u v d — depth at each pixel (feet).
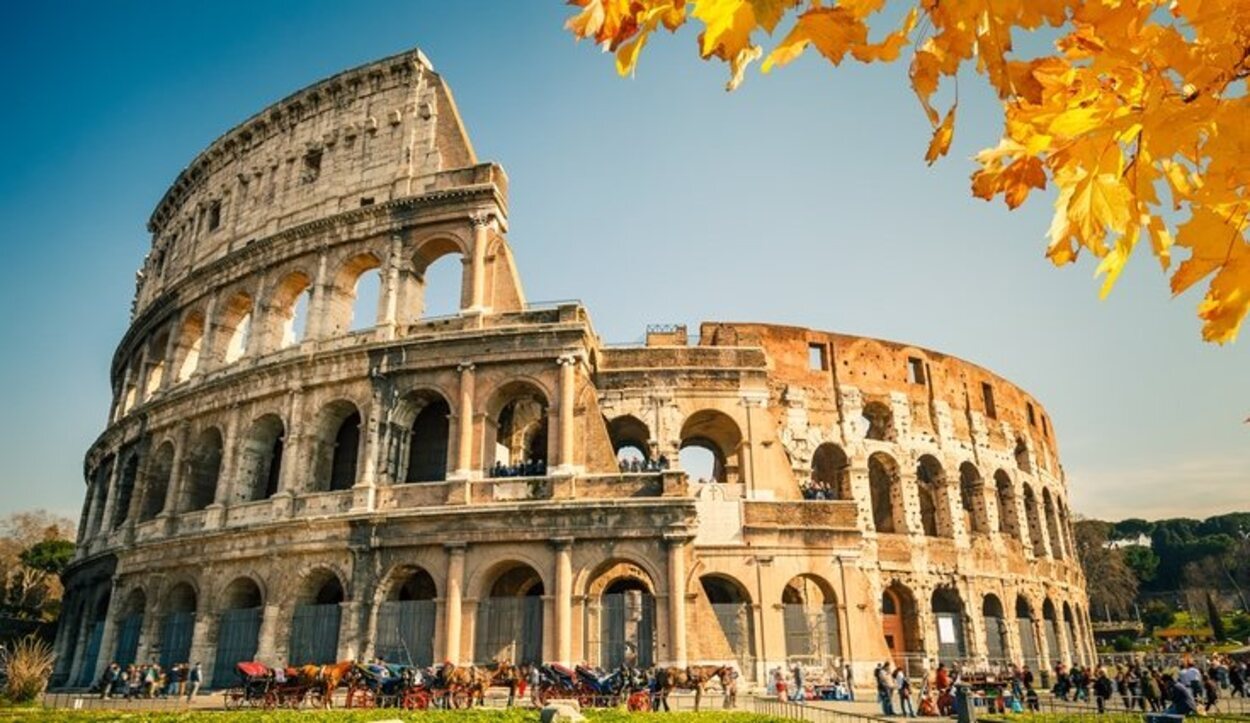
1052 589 245.45
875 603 196.34
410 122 199.31
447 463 163.94
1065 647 242.99
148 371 234.17
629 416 185.57
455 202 184.03
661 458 170.40
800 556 173.06
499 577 168.25
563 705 94.89
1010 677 154.61
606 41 16.17
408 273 184.34
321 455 179.22
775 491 179.63
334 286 191.42
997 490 247.91
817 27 14.58
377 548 159.33
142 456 209.97
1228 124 13.88
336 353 177.37
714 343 211.82
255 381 187.21
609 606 149.89
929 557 209.05
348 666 131.03
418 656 150.41
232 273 210.38
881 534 205.36
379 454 168.76
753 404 186.60
